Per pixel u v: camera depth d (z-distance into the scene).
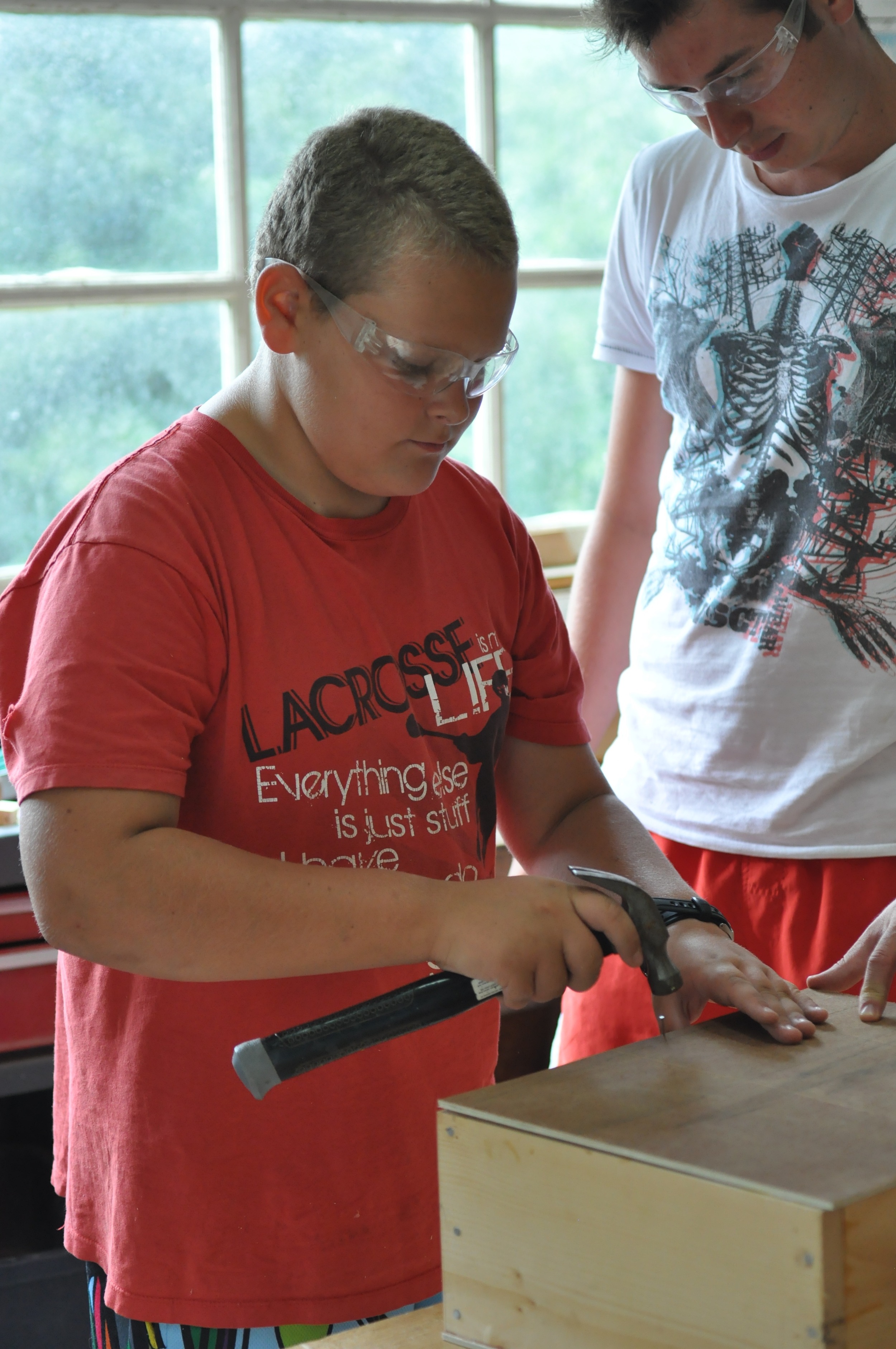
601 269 2.89
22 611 1.12
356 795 1.15
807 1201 0.75
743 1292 0.78
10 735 1.03
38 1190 2.18
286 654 1.12
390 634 1.19
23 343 2.40
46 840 1.00
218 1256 1.13
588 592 2.00
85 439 2.49
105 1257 1.17
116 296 2.44
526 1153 0.87
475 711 1.25
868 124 1.53
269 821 1.13
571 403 2.93
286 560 1.13
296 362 1.09
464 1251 0.91
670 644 1.72
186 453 1.12
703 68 1.41
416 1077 1.19
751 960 1.16
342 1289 1.15
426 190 1.01
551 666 1.39
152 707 1.02
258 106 2.50
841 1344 0.75
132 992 1.14
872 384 1.54
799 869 1.60
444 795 1.21
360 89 2.59
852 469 1.55
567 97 2.79
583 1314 0.85
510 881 1.05
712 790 1.66
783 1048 1.03
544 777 1.39
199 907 0.98
